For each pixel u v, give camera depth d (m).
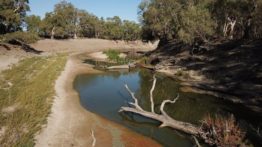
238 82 34.72
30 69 41.38
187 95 31.81
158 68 51.00
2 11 58.81
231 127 18.02
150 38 82.62
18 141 16.80
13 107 23.28
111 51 76.12
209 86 35.53
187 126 20.47
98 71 48.44
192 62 49.84
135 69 52.34
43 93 28.33
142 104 28.00
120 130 20.94
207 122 19.53
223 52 49.28
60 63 51.59
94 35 143.12
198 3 60.84
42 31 102.06
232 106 27.38
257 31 53.34
